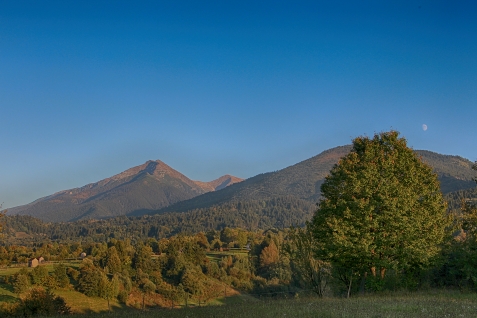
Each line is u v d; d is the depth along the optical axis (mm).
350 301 18719
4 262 92750
